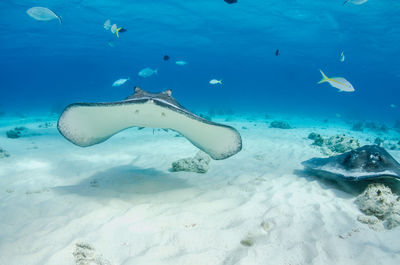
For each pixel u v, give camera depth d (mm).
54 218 3055
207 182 4609
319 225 3080
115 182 4520
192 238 2723
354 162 4184
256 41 35250
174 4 20953
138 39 34594
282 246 2641
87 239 2625
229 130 3277
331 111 36156
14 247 2455
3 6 18953
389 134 15312
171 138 9547
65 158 6379
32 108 28562
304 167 5305
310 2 19625
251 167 5785
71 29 26641
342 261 2436
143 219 3105
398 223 3086
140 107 2965
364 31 26391
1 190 4188
